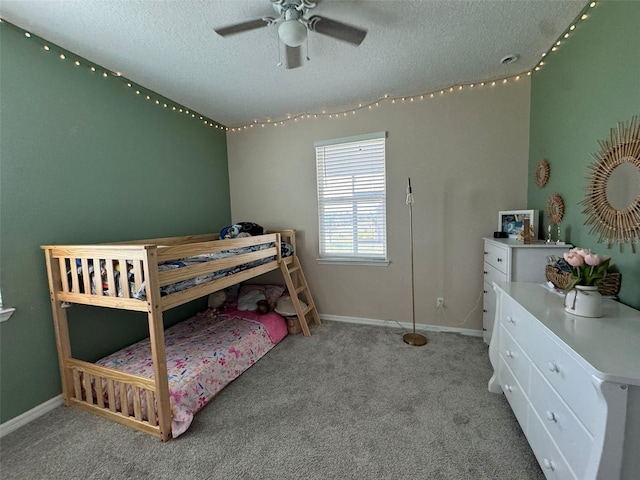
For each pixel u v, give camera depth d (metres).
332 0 1.60
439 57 2.21
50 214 1.93
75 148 2.07
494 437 1.55
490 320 2.50
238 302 3.25
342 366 2.35
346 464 1.42
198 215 3.23
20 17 1.67
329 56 2.15
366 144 3.09
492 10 1.71
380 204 3.11
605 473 0.87
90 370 1.85
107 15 1.66
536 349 1.30
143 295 1.60
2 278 1.71
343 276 3.33
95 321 2.20
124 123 2.41
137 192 2.54
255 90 2.68
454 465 1.39
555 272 1.67
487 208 2.71
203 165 3.30
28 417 1.78
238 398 1.98
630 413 0.85
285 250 3.15
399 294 3.11
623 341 1.04
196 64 2.21
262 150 3.53
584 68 1.73
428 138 2.84
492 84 2.60
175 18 1.71
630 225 1.39
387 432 1.61
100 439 1.63
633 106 1.36
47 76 1.90
